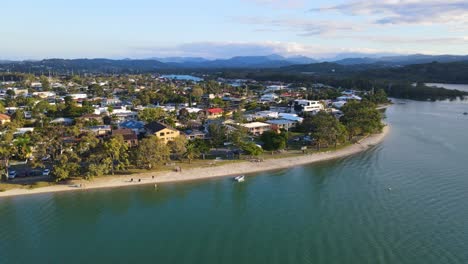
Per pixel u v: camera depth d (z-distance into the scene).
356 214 82.94
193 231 77.00
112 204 90.75
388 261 64.62
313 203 89.56
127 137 132.25
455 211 83.00
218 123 153.38
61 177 98.94
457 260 64.44
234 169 114.50
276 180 106.25
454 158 124.50
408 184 100.44
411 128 179.00
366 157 128.12
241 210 86.44
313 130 148.25
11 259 67.81
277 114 194.38
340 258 66.00
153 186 101.38
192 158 121.62
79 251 70.31
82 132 129.38
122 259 67.38
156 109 188.75
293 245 70.56
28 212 86.31
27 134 117.00
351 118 159.62
